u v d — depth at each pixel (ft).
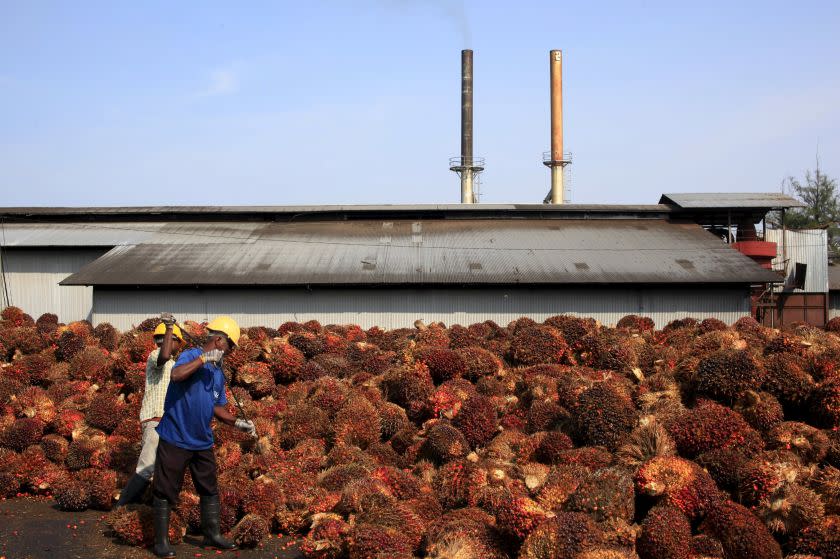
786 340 44.73
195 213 171.73
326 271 137.59
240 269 138.72
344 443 43.32
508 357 55.57
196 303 135.33
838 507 30.53
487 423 42.19
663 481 31.01
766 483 31.27
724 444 34.71
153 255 147.13
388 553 29.27
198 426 33.55
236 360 53.01
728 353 40.52
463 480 35.81
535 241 153.79
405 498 35.17
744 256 144.36
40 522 38.50
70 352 65.05
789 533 30.17
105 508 40.70
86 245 157.28
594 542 27.22
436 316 135.13
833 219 281.74
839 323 87.25
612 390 38.93
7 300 160.76
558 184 234.79
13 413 50.06
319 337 61.98
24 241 159.74
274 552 34.24
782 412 38.58
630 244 151.94
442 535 29.99
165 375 37.58
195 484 34.40
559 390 43.09
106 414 48.37
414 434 43.24
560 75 235.61
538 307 135.23
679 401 39.86
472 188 243.40
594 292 135.13
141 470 37.01
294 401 49.39
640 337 54.85
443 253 146.82
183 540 35.70
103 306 135.44
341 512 33.40
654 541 28.58
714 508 30.50
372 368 55.83
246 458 41.96
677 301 135.54
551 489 31.14
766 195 176.35
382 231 161.99
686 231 161.17
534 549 27.30
